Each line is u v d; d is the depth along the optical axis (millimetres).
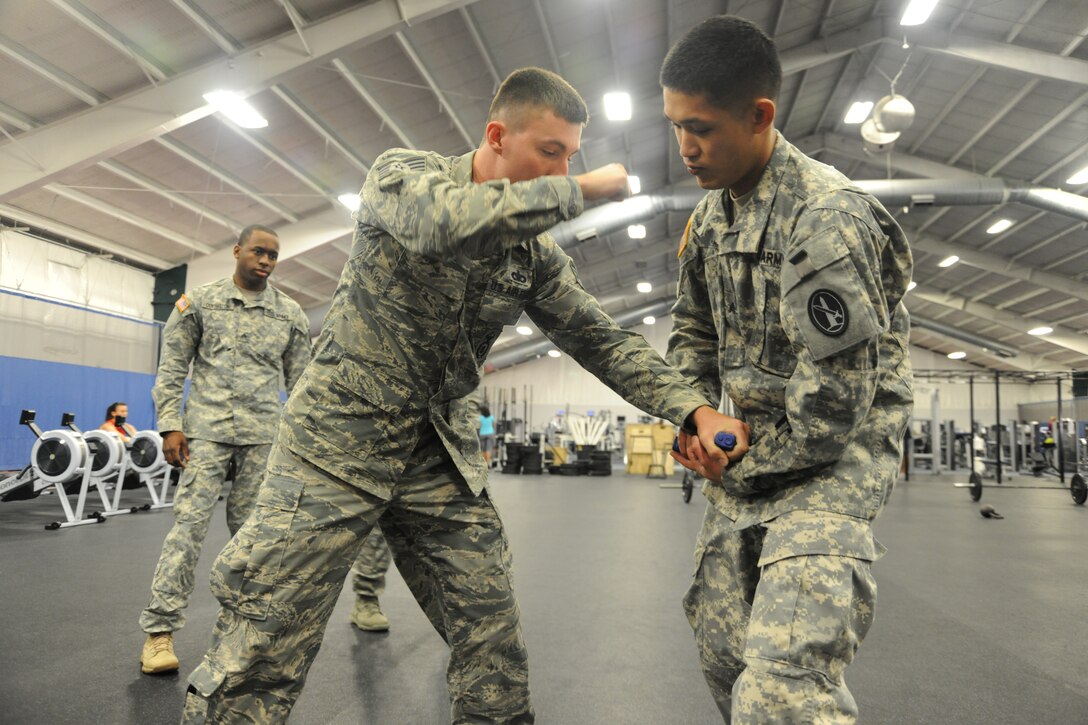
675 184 13758
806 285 1056
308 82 8016
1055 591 3908
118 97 7633
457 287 1209
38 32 6586
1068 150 11727
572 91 1194
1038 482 14281
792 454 1090
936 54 9969
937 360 27422
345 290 1261
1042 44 9477
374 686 2258
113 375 12297
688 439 1303
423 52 7781
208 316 2480
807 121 13047
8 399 10320
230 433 2436
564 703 2156
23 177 7617
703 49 1087
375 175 1212
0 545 5055
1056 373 12609
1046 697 2270
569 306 1397
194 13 6633
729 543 1283
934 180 12688
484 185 1041
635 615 3193
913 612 3391
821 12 9375
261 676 1208
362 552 2867
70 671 2346
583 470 16188
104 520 6445
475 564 1358
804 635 1000
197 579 3836
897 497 10344
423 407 1279
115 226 11555
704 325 1457
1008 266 17031
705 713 2084
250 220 11750
